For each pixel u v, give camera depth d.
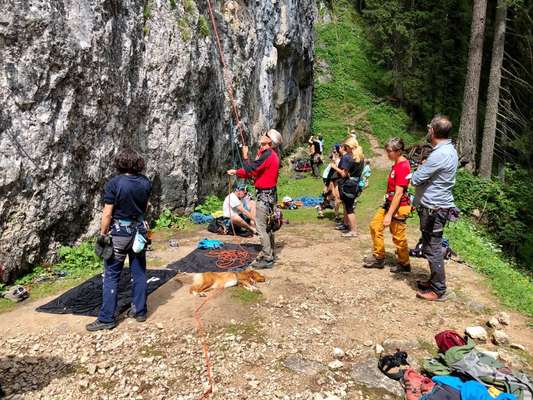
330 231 9.24
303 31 19.14
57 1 6.53
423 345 4.52
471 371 3.69
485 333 4.64
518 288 6.12
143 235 4.73
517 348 4.47
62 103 6.68
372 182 15.51
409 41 24.45
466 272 6.68
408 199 6.23
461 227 9.75
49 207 6.51
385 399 3.68
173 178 9.38
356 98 26.58
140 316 4.88
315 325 4.89
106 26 7.45
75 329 4.73
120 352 4.29
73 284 6.09
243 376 3.94
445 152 5.23
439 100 25.75
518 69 20.81
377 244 6.63
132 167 4.68
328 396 3.66
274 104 16.61
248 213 8.65
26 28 6.08
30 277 6.20
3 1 5.83
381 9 24.39
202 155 10.45
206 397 3.65
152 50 8.77
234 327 4.78
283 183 15.60
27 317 5.03
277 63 16.44
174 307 5.22
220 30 11.69
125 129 8.16
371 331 4.80
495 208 13.91
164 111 9.09
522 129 19.94
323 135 22.25
